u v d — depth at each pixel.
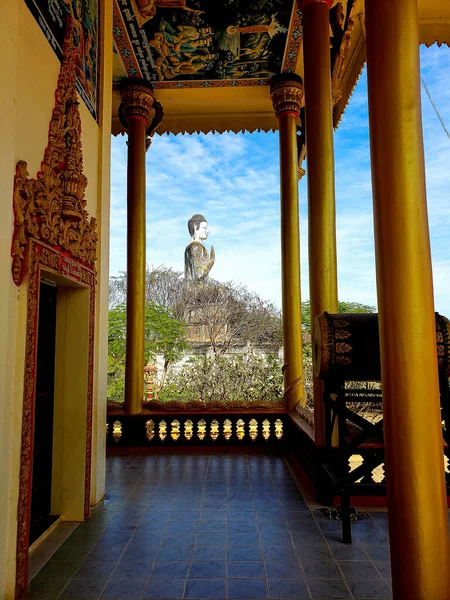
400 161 2.76
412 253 2.71
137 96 8.29
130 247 8.20
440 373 4.08
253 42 7.47
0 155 3.10
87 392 4.94
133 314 8.11
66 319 5.00
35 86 3.69
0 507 3.10
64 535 4.40
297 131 9.42
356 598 3.31
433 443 2.63
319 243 5.50
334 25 6.66
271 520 4.77
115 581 3.56
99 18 5.62
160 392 12.35
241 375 12.31
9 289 3.21
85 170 5.07
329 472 4.70
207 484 6.04
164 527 4.59
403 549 2.60
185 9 6.70
